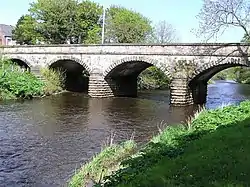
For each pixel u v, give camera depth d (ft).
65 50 152.46
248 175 30.86
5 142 65.98
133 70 158.71
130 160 40.86
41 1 249.75
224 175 31.12
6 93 125.08
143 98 149.89
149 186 30.58
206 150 40.24
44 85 143.54
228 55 116.88
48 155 57.77
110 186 33.19
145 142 67.36
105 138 71.36
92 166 46.68
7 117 92.02
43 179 46.39
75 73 185.26
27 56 163.02
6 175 47.91
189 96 127.65
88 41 246.06
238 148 39.83
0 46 169.07
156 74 211.41
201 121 63.05
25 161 54.34
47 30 247.91
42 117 93.91
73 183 41.98
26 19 258.78
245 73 302.25
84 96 147.95
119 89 156.25
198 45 121.90
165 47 128.06
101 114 103.09
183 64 124.67
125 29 236.63
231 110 71.56
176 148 44.91
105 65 143.02
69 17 247.70
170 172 33.42
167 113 107.96
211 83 289.33
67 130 78.54
